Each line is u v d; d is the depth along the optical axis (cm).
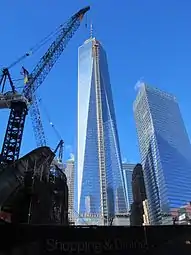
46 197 6456
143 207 14662
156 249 2181
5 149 9825
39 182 6391
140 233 2228
